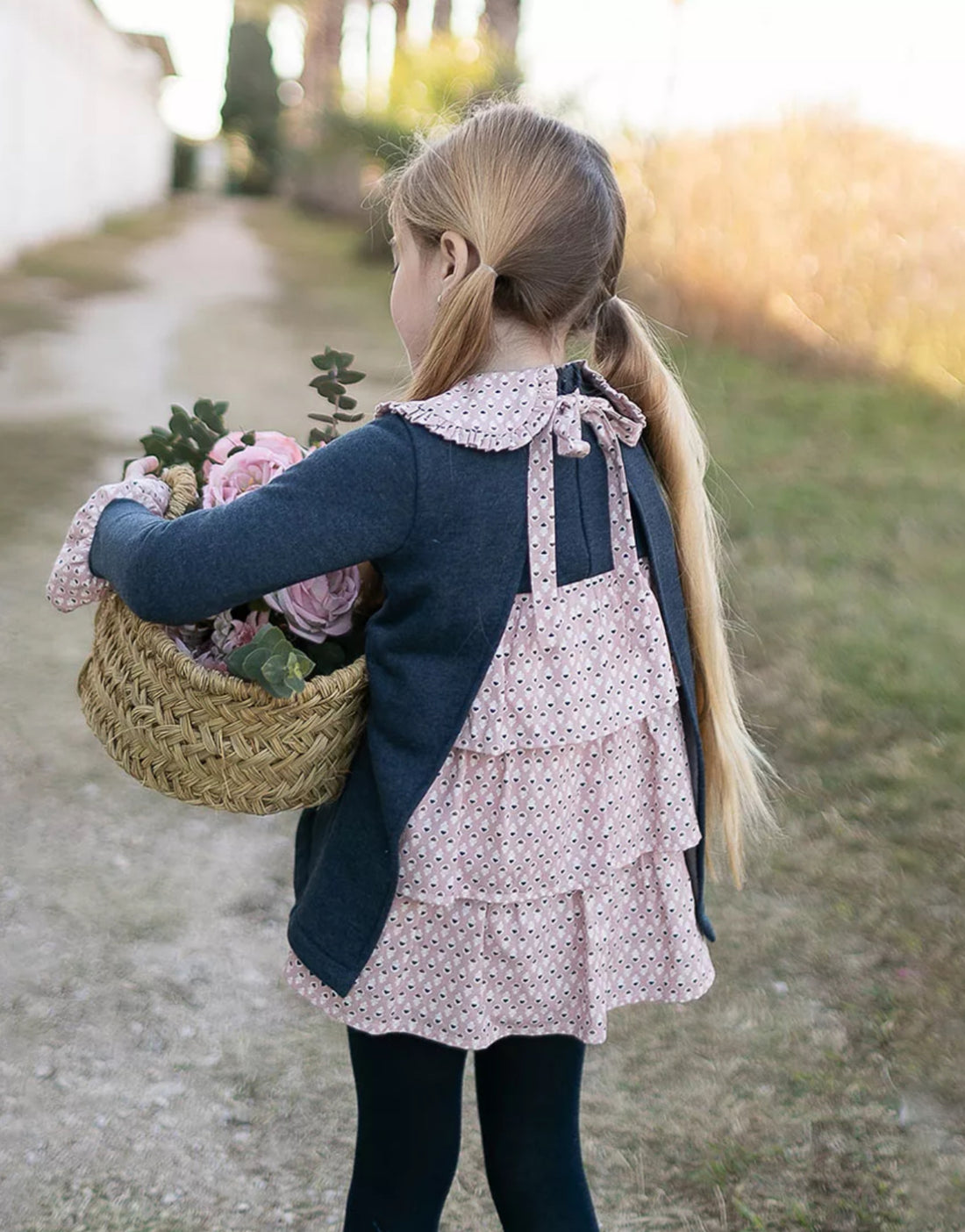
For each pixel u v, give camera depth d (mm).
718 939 2727
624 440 1327
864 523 5707
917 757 3479
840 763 3477
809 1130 2166
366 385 8820
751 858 3037
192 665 1251
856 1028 2439
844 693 3861
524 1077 1413
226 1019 2434
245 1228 1930
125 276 15445
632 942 1366
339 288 15258
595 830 1302
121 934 2678
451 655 1216
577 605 1256
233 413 7828
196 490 1368
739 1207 1997
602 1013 1311
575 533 1257
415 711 1219
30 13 16500
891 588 4875
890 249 9148
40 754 3422
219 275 16281
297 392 8688
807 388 8758
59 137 19719
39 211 18297
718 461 6699
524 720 1227
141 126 34188
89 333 10766
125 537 1227
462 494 1190
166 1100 2197
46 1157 2041
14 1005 2414
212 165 51406
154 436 1467
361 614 1373
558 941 1302
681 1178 2059
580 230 1274
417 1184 1392
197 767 1285
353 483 1168
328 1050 2359
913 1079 2293
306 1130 2150
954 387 8719
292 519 1158
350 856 1283
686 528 1416
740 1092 2266
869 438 7504
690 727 1372
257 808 1303
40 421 7180
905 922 2773
